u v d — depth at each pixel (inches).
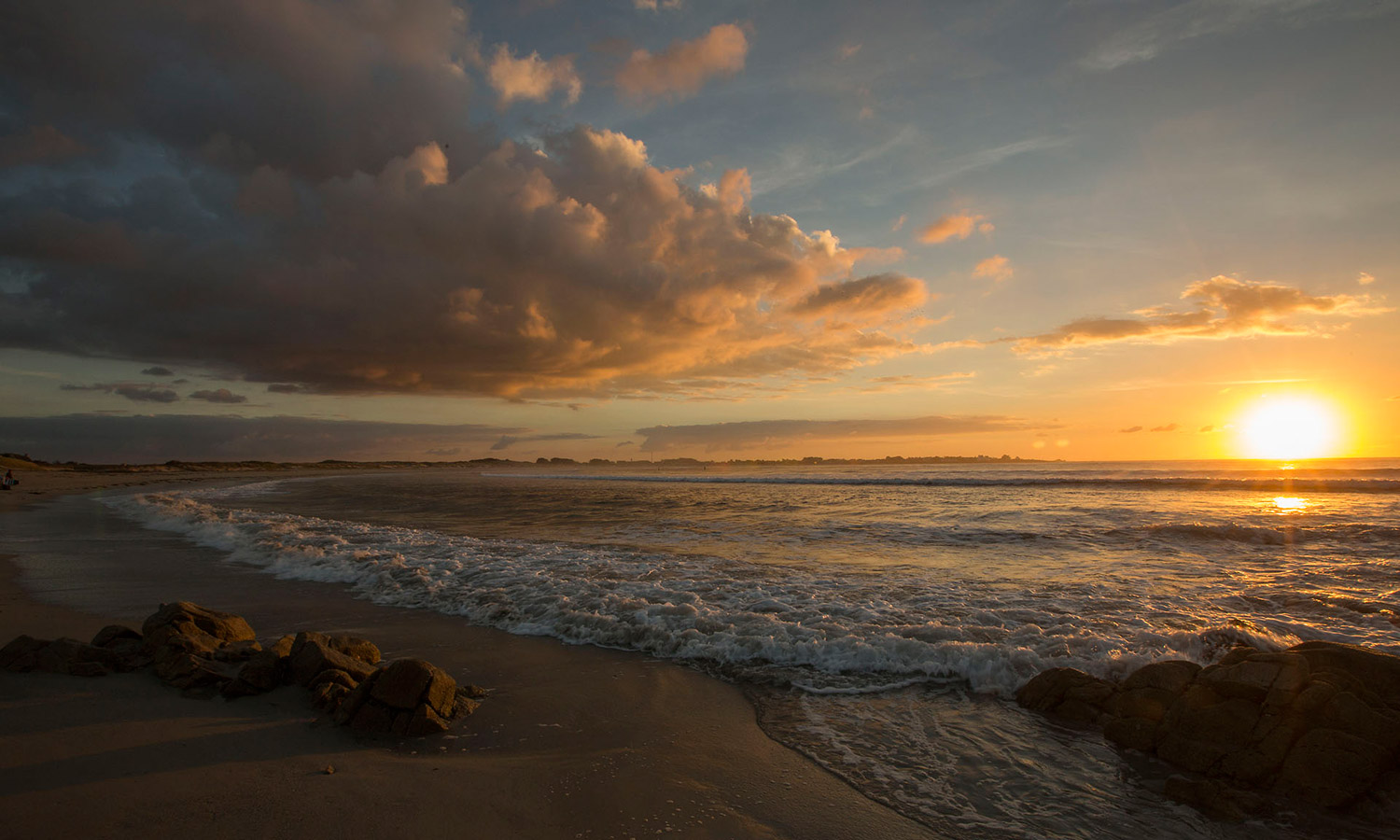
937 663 292.7
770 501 1321.4
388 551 600.1
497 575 487.5
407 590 454.9
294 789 183.3
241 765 196.9
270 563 567.8
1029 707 253.8
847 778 199.2
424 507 1208.2
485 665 307.9
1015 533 749.3
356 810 173.2
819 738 228.1
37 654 275.0
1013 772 204.7
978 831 172.6
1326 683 203.0
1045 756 215.0
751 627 342.3
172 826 162.7
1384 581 465.4
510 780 193.3
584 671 297.1
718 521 914.7
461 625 375.6
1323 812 180.4
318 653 265.6
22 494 1545.3
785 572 504.1
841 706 257.0
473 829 166.4
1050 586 451.5
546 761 207.5
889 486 1857.8
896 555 599.8
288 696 253.0
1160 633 322.7
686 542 688.4
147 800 175.0
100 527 847.1
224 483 2449.6
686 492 1743.4
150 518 944.3
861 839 166.6
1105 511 990.4
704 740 225.3
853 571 511.5
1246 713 205.6
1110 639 310.5
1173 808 184.5
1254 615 372.2
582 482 2647.6
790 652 311.6
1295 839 170.7
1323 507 1008.2
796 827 172.1
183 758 200.7
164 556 609.0
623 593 423.5
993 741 226.1
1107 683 247.9
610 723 239.5
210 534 745.0
